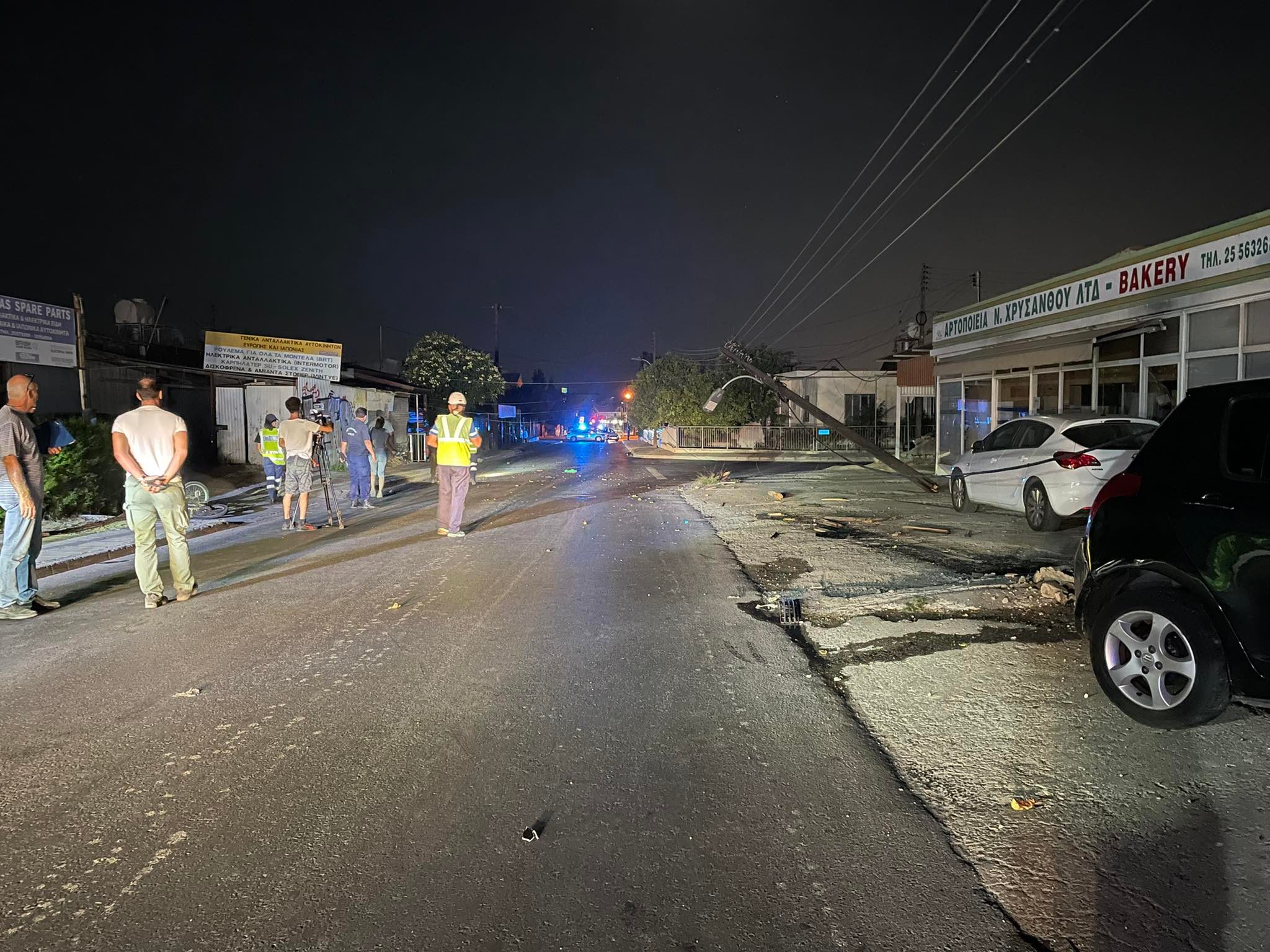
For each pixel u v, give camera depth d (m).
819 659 5.40
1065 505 9.88
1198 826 3.23
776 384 16.89
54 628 6.48
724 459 34.81
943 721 4.32
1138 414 13.74
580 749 4.06
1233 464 4.07
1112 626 4.34
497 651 5.68
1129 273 13.95
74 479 13.30
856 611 6.50
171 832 3.30
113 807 3.51
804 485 18.89
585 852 3.14
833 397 43.12
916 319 39.31
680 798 3.55
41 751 4.09
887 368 33.44
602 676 5.12
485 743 4.14
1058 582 7.01
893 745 4.05
